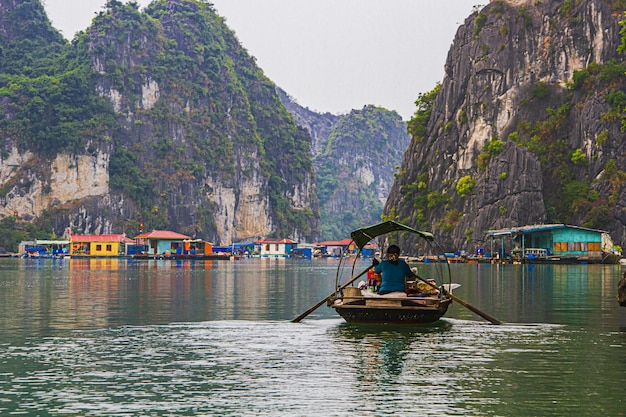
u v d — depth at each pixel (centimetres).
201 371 1550
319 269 8269
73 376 1505
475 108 13988
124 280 5306
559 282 4800
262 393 1360
